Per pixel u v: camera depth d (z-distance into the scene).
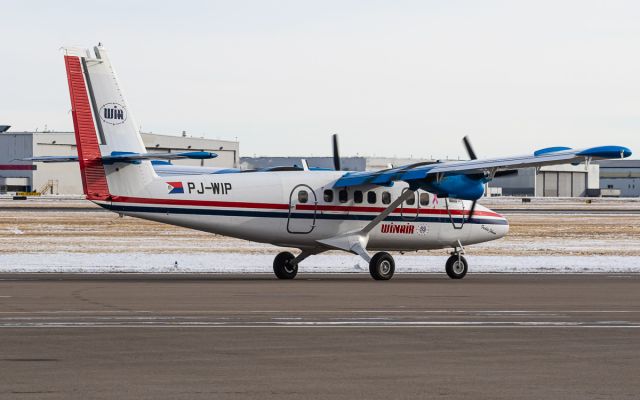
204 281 86.31
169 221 88.19
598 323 55.66
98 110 85.62
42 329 50.72
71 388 34.62
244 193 90.69
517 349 45.09
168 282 84.19
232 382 36.16
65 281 83.81
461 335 49.91
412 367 39.81
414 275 101.00
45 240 152.62
